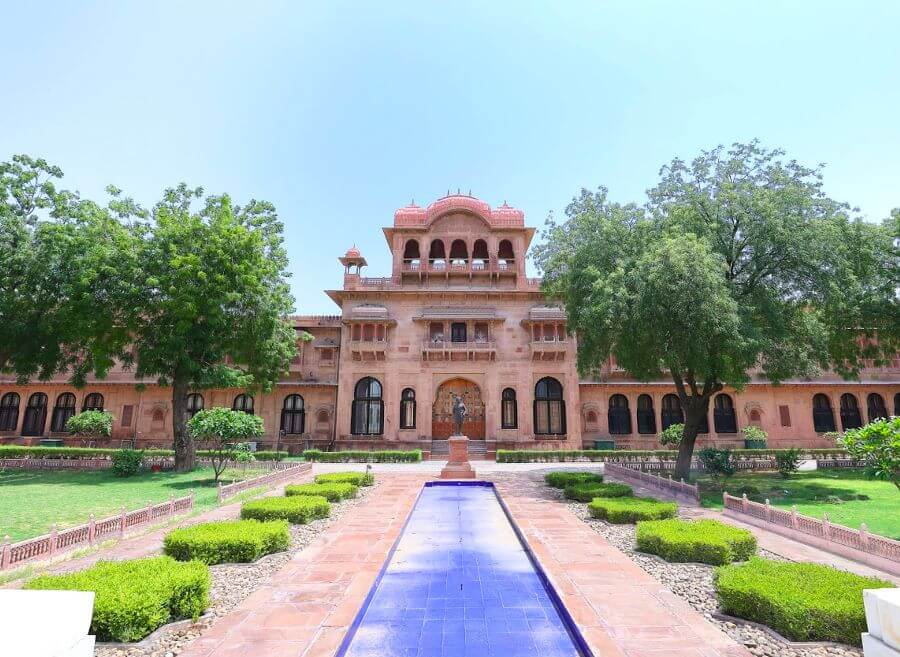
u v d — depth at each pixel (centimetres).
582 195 1961
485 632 562
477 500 1422
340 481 1575
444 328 3036
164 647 521
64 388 3253
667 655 493
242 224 2361
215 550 783
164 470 2108
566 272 2036
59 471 2069
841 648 516
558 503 1315
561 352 3014
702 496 1479
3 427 3256
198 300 1967
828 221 1608
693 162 1852
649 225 1736
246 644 506
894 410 3167
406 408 3005
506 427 2973
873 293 1836
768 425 3109
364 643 536
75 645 279
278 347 2400
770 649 516
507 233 3247
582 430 3105
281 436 3120
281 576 718
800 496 1486
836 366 2067
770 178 1750
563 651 520
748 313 1634
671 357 1532
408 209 3322
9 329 1973
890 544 774
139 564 629
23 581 698
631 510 1071
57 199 2108
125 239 1986
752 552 822
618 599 635
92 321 1925
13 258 1919
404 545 931
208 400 3198
